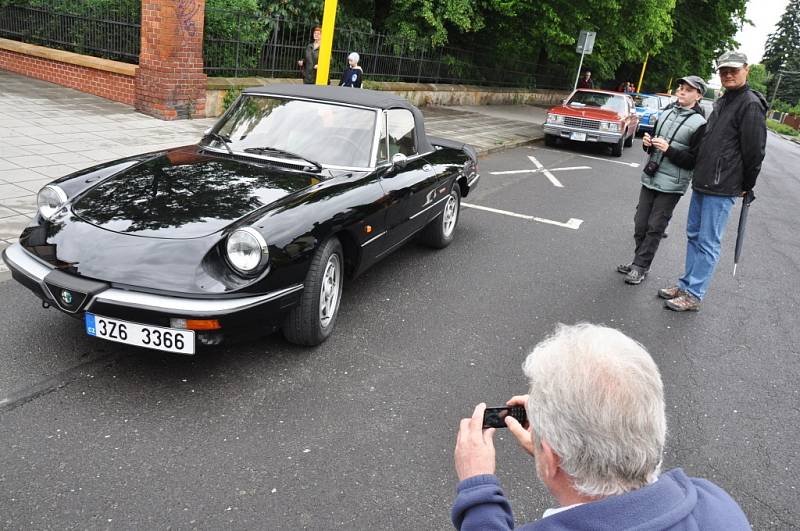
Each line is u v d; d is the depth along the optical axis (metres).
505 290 5.56
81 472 2.72
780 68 112.44
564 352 1.23
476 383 3.88
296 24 14.31
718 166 5.15
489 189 10.08
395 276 5.61
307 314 3.84
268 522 2.54
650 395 1.16
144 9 10.60
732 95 5.12
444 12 18.75
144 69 10.89
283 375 3.70
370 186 4.41
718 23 36.09
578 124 15.73
